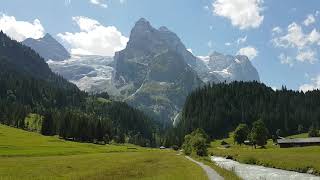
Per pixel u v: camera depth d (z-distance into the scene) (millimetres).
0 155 93000
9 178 51438
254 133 193125
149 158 102125
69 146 148250
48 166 69500
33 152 105438
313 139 190750
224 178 55156
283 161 92188
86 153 124250
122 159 94062
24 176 54719
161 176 55938
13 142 138625
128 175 58188
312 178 68250
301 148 143000
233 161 116625
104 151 141250
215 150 186000
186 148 151750
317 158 92438
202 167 75938
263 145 196875
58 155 107750
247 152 145125
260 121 195000
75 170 65125
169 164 83938
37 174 57719
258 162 101438
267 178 67250
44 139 169000
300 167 81125
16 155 96500
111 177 54406
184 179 51656
